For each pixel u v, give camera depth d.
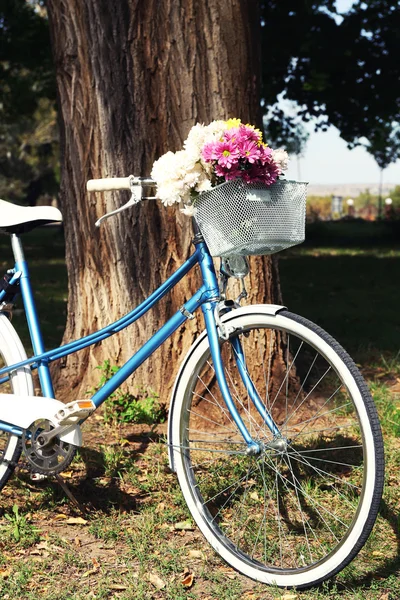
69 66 4.64
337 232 29.50
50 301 9.87
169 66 4.41
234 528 3.12
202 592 2.70
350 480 3.55
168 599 2.65
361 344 6.68
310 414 4.45
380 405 4.77
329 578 2.64
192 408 4.32
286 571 2.71
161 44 4.40
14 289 3.35
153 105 4.46
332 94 15.93
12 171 57.56
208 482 3.46
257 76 4.55
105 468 3.75
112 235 4.61
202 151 2.57
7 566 2.86
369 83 15.64
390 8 14.71
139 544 3.00
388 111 16.30
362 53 15.00
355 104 16.30
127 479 3.62
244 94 4.46
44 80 18.75
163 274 4.53
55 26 4.66
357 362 6.12
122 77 4.49
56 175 52.47
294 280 13.28
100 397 3.07
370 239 27.02
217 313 2.86
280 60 14.94
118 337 4.63
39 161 54.69
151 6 4.39
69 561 2.88
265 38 14.34
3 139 55.34
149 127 4.48
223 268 2.83
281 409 4.47
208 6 4.36
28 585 2.72
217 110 4.41
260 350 4.54
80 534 3.12
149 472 3.73
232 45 4.40
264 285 4.59
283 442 2.77
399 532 3.09
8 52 17.53
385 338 7.04
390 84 15.59
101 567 2.84
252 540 3.03
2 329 3.31
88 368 4.75
